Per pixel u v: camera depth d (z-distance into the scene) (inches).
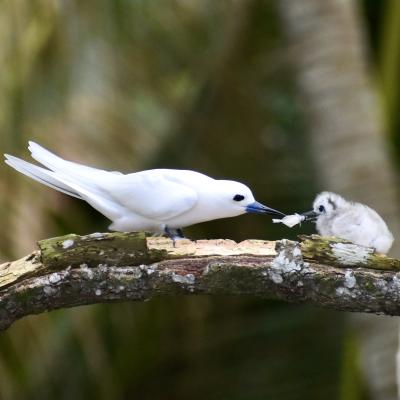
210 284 267.9
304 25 499.8
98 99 484.7
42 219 468.8
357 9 544.7
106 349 535.5
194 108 549.0
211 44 543.8
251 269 266.2
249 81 567.2
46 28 464.8
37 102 464.8
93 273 265.3
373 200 473.7
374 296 265.0
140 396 551.5
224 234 562.9
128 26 495.8
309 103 499.5
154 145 516.7
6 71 457.7
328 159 488.1
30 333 493.0
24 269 266.5
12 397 493.7
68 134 474.3
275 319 553.0
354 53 495.8
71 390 518.3
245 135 567.2
